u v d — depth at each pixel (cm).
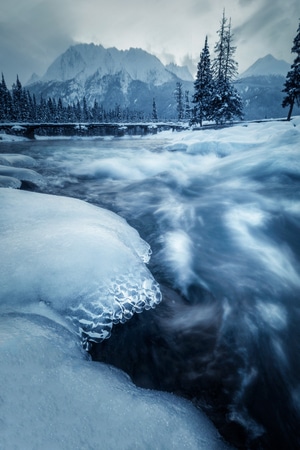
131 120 8744
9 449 132
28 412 153
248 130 1706
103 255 328
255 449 199
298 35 2944
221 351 282
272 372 266
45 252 315
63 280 287
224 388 243
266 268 455
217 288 394
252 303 363
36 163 1583
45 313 258
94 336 277
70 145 3312
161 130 5869
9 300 259
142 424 169
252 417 220
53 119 7531
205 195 834
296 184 761
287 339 306
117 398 182
